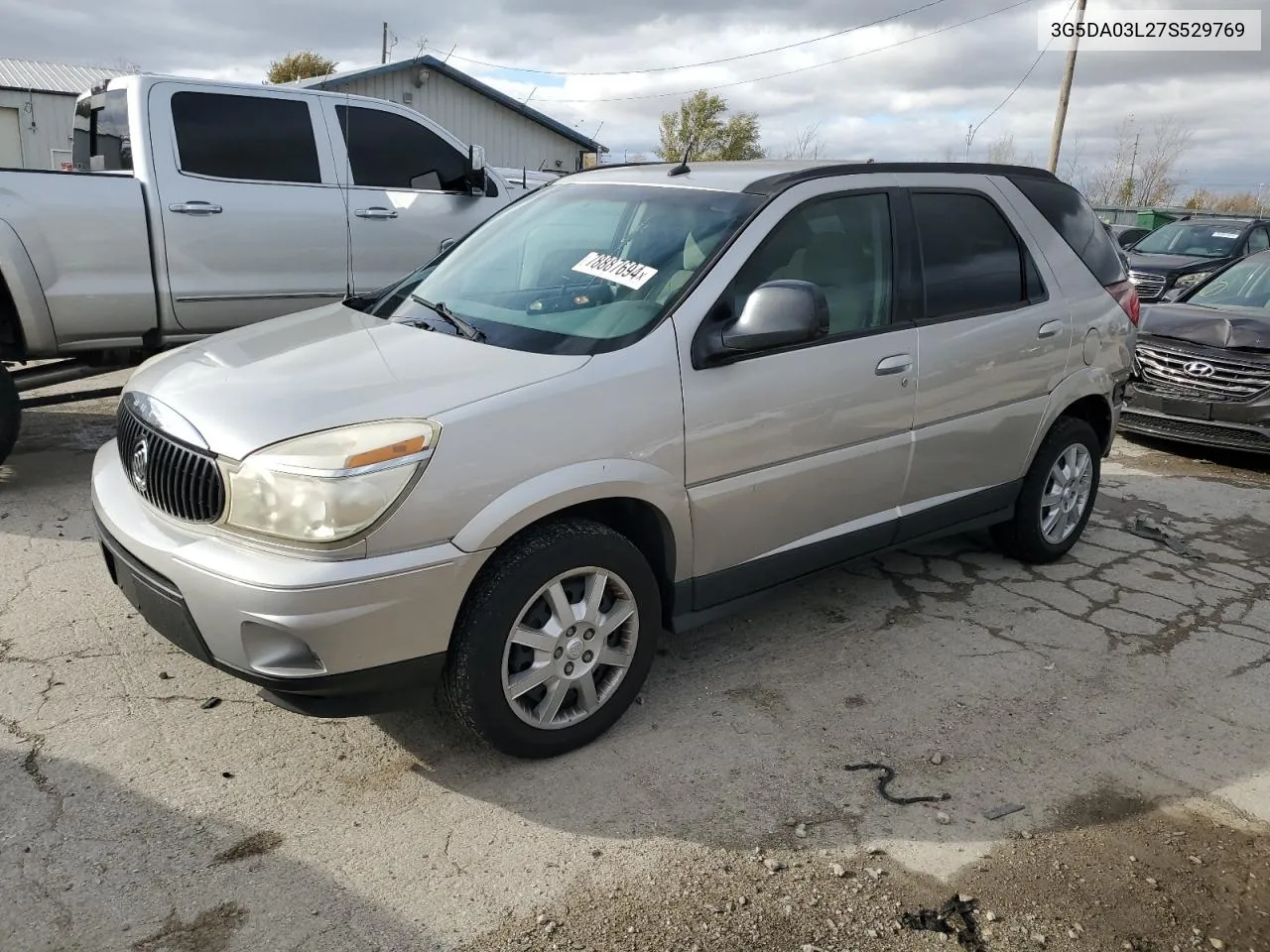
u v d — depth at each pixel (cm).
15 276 514
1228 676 397
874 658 397
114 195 552
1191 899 267
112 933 236
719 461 332
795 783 310
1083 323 477
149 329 582
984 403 429
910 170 416
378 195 673
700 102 4244
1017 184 466
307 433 267
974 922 255
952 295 414
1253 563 528
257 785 295
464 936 242
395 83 2653
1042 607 456
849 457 374
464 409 279
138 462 302
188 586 269
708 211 362
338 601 258
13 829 269
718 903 257
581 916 250
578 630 309
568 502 293
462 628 285
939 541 539
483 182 730
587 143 3055
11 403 532
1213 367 726
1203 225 1568
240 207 604
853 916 254
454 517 272
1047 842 288
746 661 390
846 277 377
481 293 374
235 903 248
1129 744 344
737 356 332
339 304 419
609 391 303
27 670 351
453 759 314
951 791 310
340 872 261
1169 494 659
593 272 357
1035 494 479
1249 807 310
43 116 2478
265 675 264
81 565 442
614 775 310
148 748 310
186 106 591
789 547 369
